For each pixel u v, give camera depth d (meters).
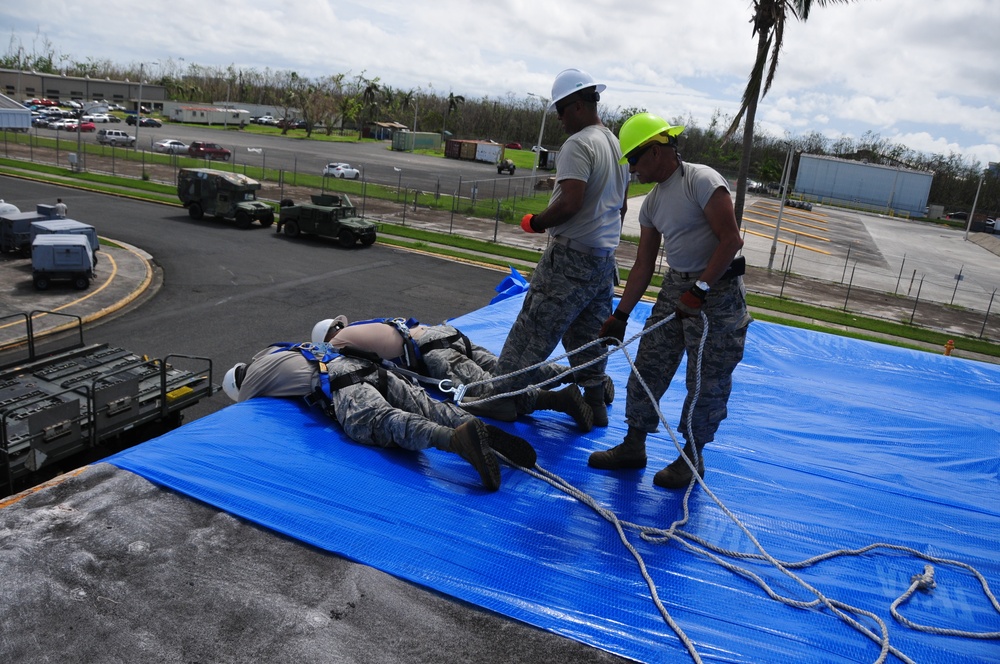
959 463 4.45
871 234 60.03
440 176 60.78
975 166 101.19
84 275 16.89
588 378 4.36
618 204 3.93
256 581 2.65
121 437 7.69
